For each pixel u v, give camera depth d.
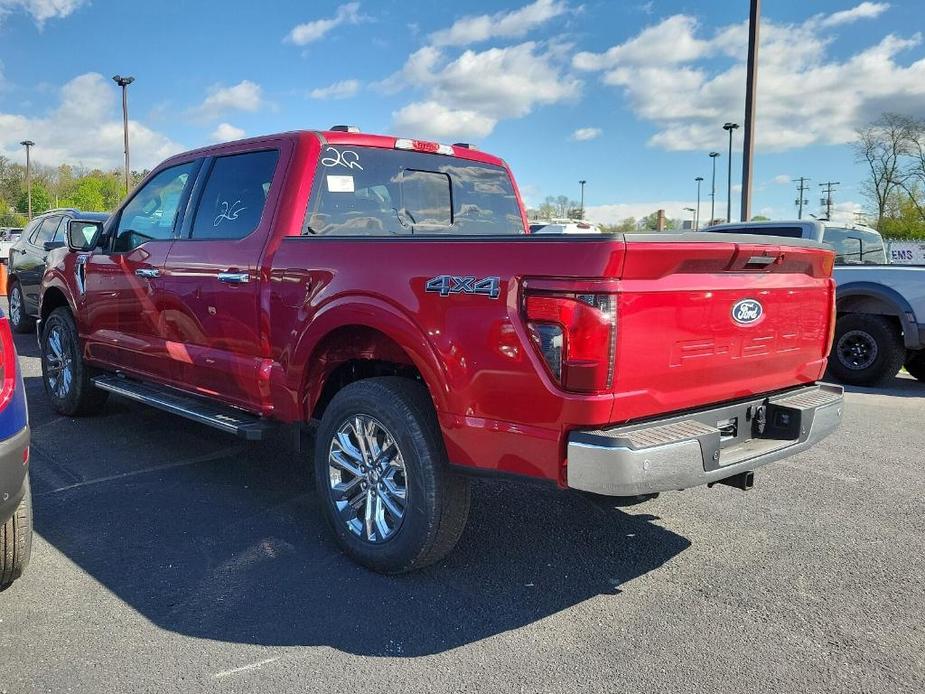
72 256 5.95
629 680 2.69
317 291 3.70
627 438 2.80
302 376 3.83
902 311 8.35
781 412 3.50
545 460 2.90
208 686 2.62
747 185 13.70
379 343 3.59
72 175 78.50
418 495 3.27
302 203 4.10
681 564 3.68
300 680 2.66
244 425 4.10
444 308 3.13
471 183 5.08
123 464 5.08
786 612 3.20
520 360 2.91
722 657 2.84
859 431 6.45
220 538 3.89
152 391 5.08
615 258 2.73
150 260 4.94
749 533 4.08
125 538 3.87
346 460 3.66
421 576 3.50
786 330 3.57
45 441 5.58
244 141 4.54
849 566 3.67
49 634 2.95
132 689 2.60
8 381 2.89
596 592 3.37
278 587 3.36
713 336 3.16
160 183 5.20
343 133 4.36
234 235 4.38
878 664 2.80
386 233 4.51
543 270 2.84
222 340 4.38
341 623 3.06
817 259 3.70
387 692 2.60
